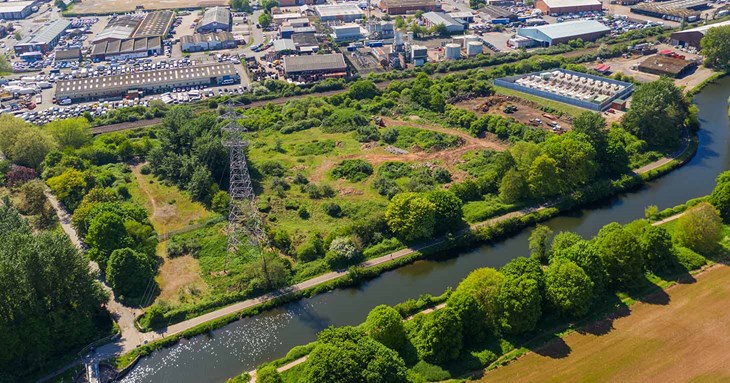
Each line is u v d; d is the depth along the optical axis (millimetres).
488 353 124500
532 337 129250
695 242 155375
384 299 151250
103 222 157875
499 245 172625
